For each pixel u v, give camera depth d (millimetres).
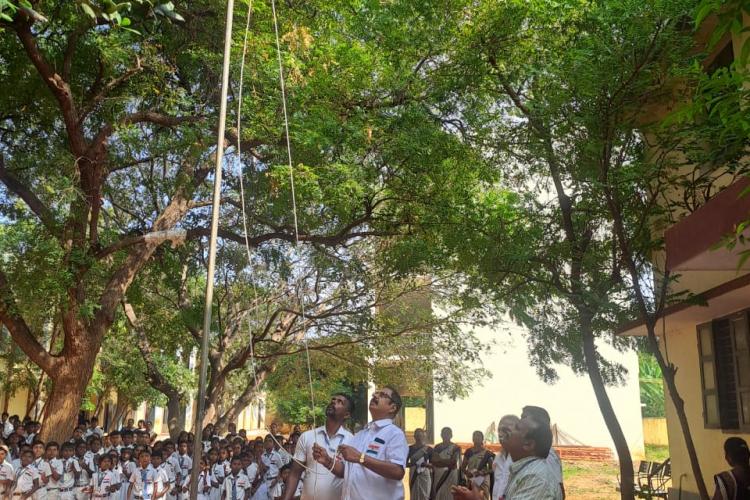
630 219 10078
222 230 13266
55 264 10828
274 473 12844
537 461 3746
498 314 18250
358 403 29453
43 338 21750
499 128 12094
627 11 8195
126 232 15859
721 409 10602
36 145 12477
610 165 9781
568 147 9789
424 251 12422
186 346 20281
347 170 10875
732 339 10273
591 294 9180
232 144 11891
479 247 11070
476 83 11664
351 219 12992
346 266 15820
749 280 8211
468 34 11758
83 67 12383
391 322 18469
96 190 11516
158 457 11469
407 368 19672
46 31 11773
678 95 9508
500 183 13234
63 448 11195
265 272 16578
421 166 11812
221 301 18969
